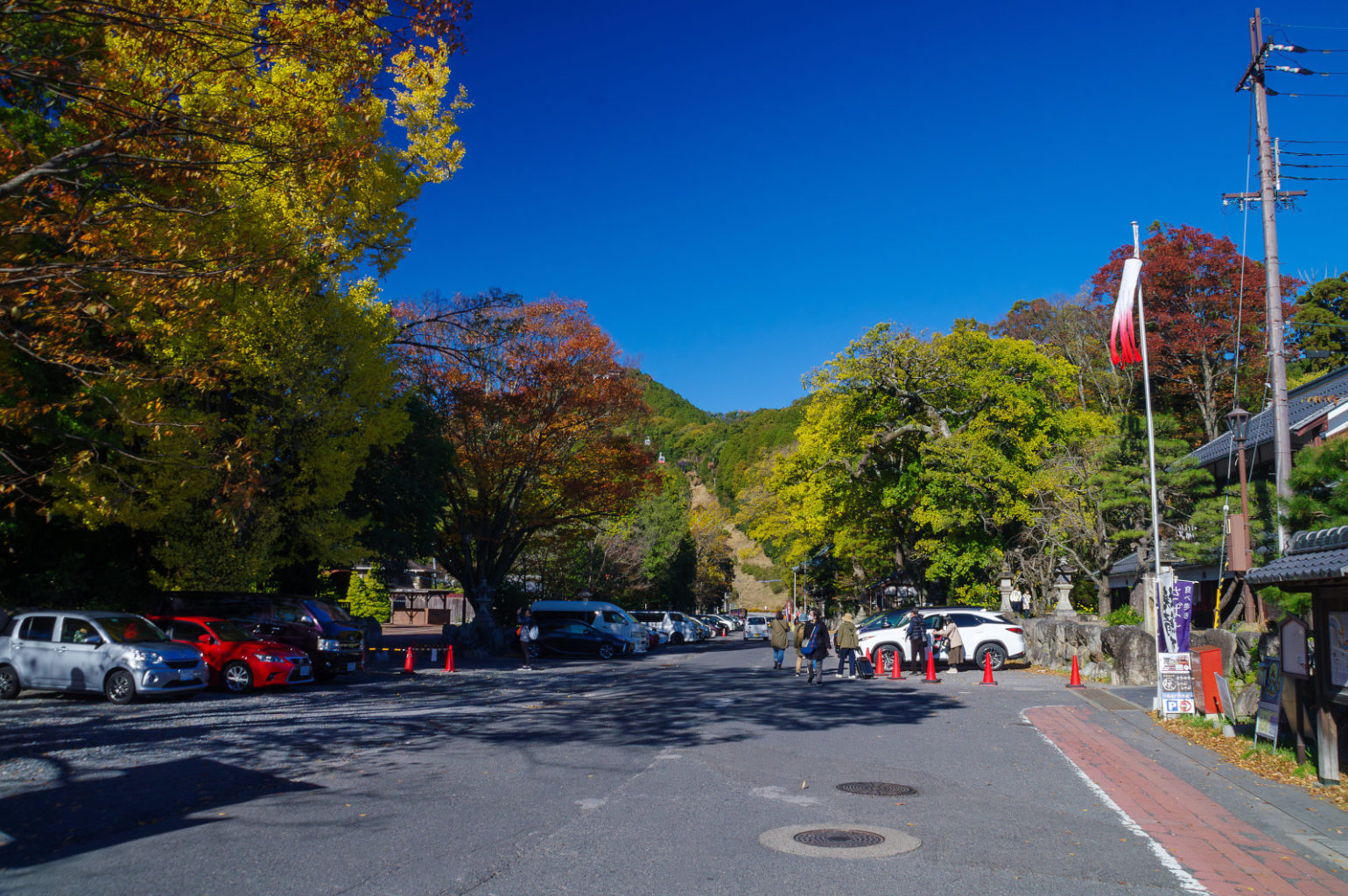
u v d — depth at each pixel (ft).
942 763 33.37
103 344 54.29
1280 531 51.31
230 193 53.36
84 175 37.45
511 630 110.32
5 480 48.11
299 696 55.72
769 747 36.70
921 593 133.39
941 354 116.26
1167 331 138.10
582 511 116.98
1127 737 39.75
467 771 31.37
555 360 105.19
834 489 129.80
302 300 66.80
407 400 94.89
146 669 49.47
